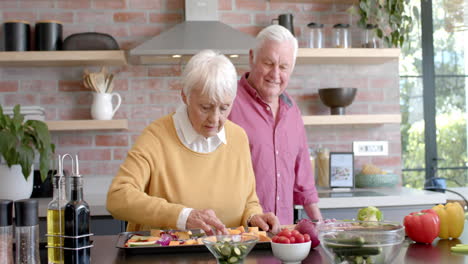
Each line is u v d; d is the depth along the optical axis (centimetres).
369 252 128
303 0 393
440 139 432
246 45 347
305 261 144
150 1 382
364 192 358
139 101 380
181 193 187
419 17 425
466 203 369
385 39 381
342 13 401
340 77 402
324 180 383
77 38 354
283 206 251
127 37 380
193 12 369
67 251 140
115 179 181
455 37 429
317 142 398
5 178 320
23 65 370
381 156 403
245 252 134
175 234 163
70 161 373
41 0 374
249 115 246
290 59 240
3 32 358
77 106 376
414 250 157
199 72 168
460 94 431
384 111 405
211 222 162
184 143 190
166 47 340
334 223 141
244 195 196
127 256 149
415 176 427
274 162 248
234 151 197
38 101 375
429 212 172
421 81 430
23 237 133
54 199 145
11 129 316
